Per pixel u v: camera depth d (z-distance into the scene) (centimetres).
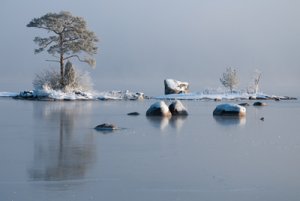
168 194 1291
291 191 1326
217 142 2141
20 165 1588
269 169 1573
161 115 3419
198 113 3816
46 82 5925
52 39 5894
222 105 3612
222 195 1288
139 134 2380
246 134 2447
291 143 2130
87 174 1476
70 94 5747
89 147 1955
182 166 1603
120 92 6294
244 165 1630
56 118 3209
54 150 1877
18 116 3331
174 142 2122
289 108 4622
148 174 1488
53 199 1234
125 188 1336
